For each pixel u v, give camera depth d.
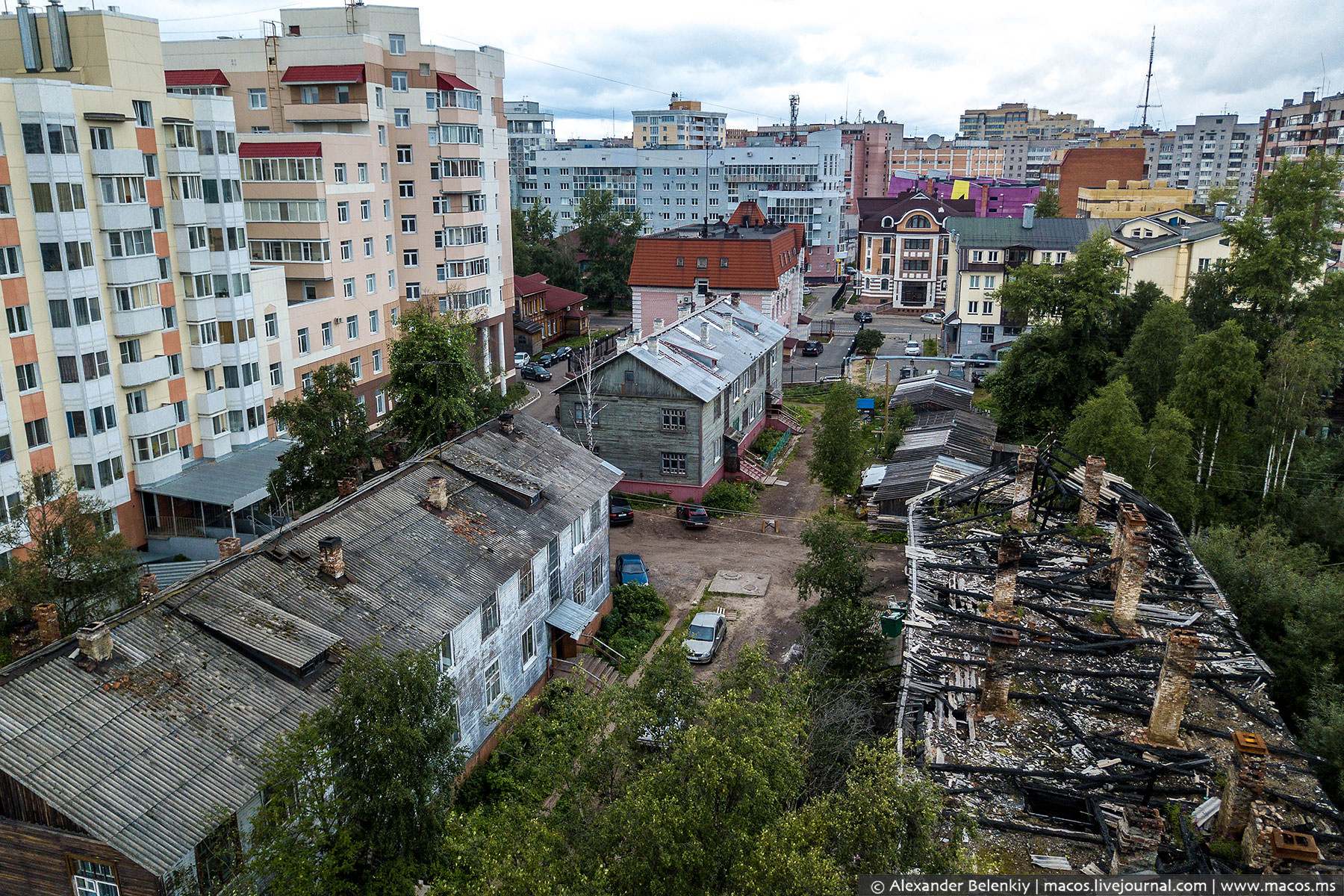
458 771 19.70
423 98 61.75
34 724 17.73
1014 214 132.25
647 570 42.00
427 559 26.95
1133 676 21.47
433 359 42.97
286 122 61.03
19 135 35.19
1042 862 16.17
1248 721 19.95
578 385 50.09
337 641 22.38
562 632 32.53
